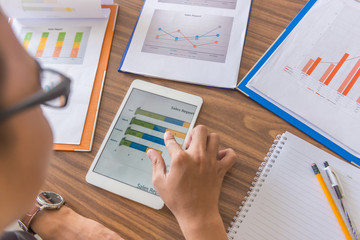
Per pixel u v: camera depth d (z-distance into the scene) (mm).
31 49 705
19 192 262
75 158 589
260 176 546
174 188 478
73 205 564
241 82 625
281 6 688
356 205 512
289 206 521
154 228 526
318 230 505
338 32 636
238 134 586
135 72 656
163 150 568
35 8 713
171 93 623
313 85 604
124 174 562
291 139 568
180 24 694
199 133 522
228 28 675
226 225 519
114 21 721
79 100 638
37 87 285
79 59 685
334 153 556
